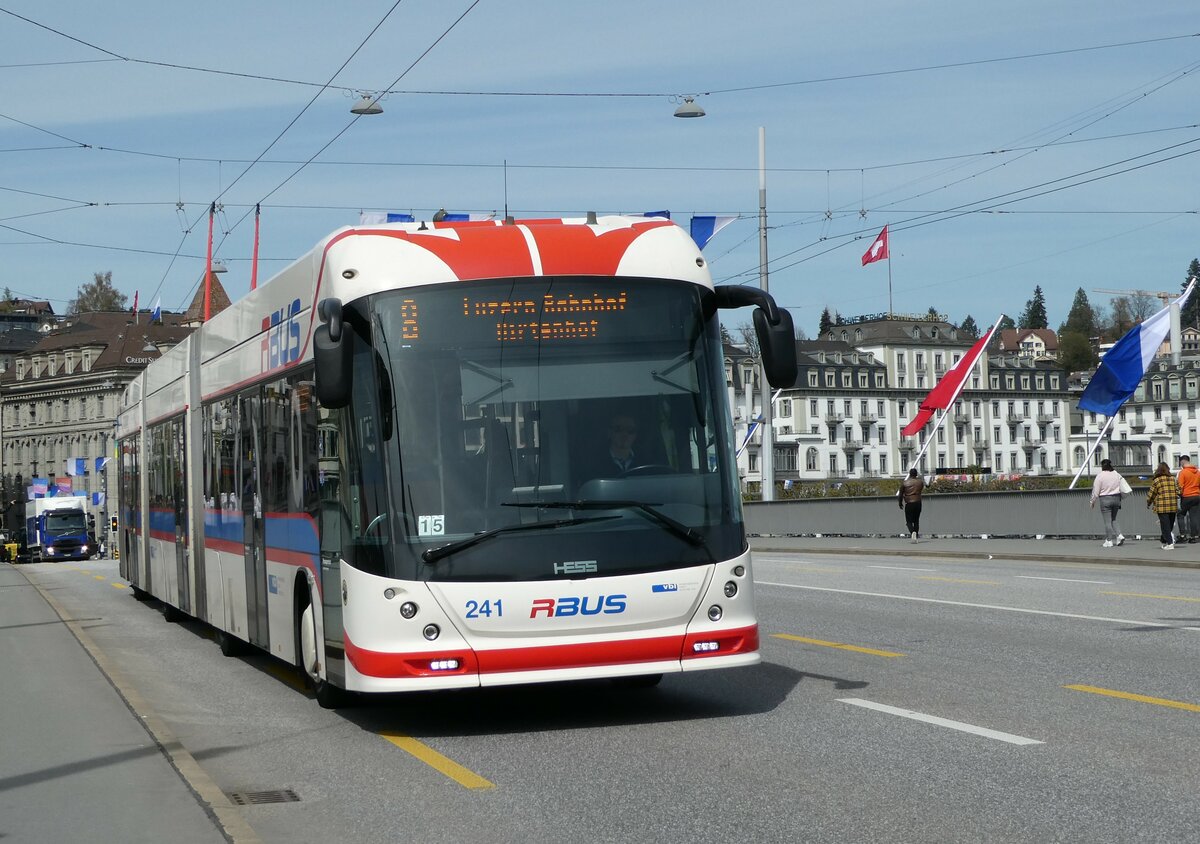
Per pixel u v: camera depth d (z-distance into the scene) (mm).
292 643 11719
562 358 9672
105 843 6418
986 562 29062
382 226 10242
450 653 9172
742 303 10000
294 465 11492
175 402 18328
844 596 20172
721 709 10383
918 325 132500
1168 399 132125
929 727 9258
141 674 14242
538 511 9359
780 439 123375
